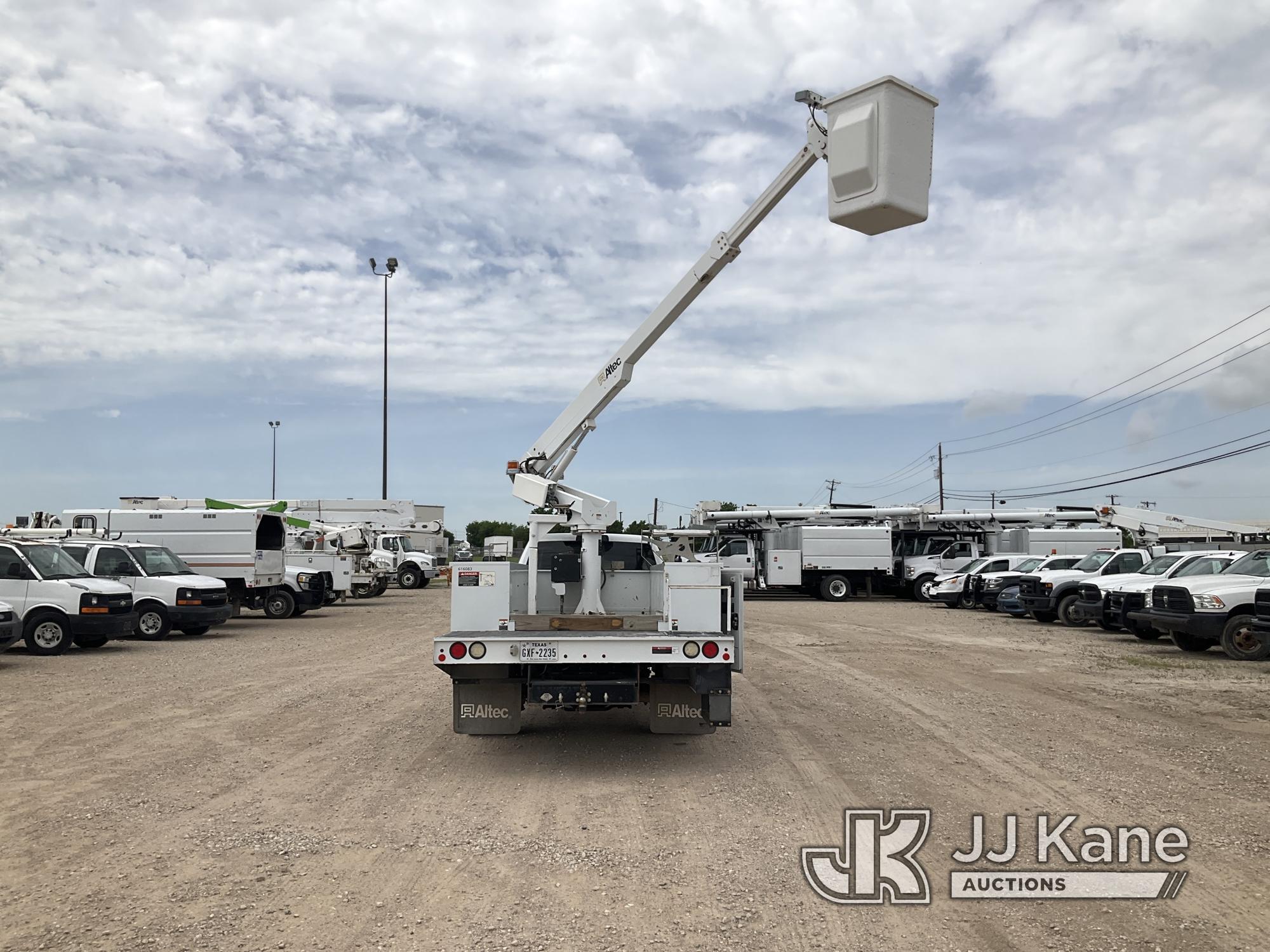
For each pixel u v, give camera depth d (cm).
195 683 1286
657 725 843
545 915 477
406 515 4334
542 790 732
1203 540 3425
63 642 1627
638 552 1063
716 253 961
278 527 2450
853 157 746
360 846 589
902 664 1527
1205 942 450
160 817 647
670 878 534
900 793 720
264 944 438
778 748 886
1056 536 3462
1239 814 662
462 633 841
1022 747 884
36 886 513
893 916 479
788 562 3466
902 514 3628
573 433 1052
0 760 821
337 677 1348
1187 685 1288
